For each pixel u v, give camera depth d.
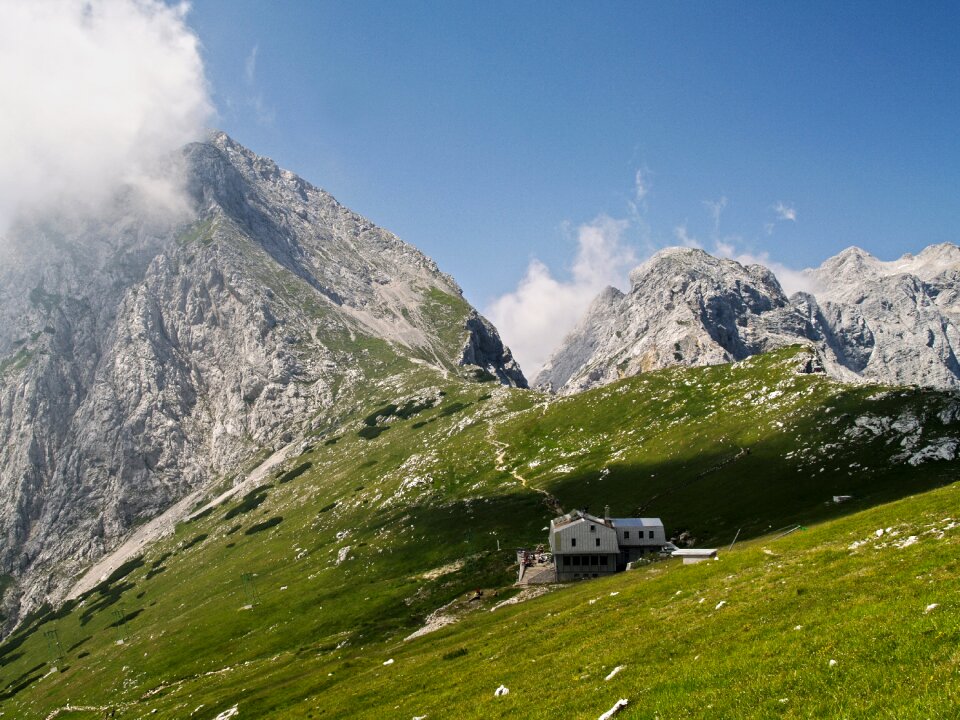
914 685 20.81
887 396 135.62
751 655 29.08
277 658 116.69
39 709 149.88
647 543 106.06
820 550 48.88
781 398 165.38
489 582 117.44
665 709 26.31
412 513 192.88
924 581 30.92
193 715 92.00
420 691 51.12
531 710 33.72
